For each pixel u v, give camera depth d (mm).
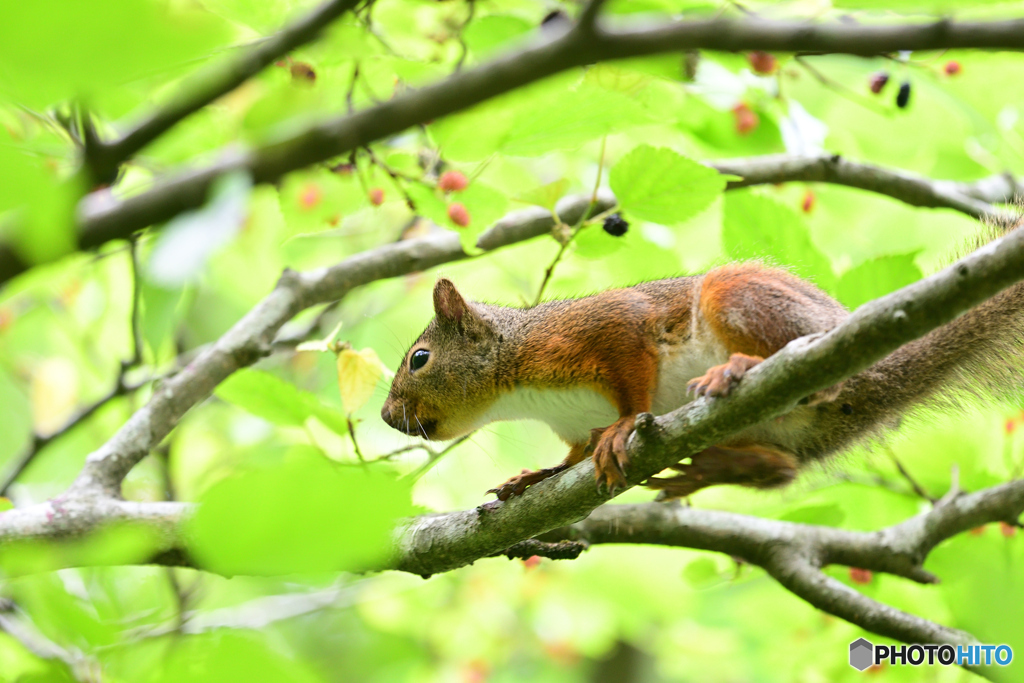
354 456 9828
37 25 3164
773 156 13258
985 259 6094
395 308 16625
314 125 4777
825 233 15844
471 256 12727
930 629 10188
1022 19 4867
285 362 16266
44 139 7203
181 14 3350
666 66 8930
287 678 4789
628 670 23672
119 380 12531
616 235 9992
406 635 17344
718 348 8945
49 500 9430
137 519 9195
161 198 4625
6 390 17234
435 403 10430
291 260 15469
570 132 9164
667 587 16125
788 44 4863
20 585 6758
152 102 8312
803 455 9508
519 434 16234
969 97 12109
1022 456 12477
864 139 14180
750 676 14867
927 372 9227
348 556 3197
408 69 9461
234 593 14102
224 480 3232
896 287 11430
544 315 9992
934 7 7793
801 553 10844
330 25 4664
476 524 8344
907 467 12562
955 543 11609
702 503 13438
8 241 4336
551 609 17531
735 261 10094
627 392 9109
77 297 14961
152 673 5008
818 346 6625
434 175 10531
